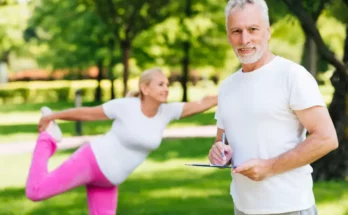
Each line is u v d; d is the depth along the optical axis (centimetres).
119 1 2339
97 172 572
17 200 897
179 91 4781
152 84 570
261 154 327
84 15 2756
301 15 877
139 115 580
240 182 338
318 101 316
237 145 338
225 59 3250
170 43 2967
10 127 2166
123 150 581
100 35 2902
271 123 324
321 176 986
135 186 973
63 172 558
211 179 1025
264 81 327
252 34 323
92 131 1891
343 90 959
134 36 2469
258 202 331
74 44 3159
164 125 596
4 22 3014
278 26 2527
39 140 567
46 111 581
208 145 1503
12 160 1338
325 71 2877
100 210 597
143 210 793
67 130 1939
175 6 2600
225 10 334
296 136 328
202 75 5194
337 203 811
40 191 548
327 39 2838
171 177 1053
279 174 326
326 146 314
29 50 4622
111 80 3531
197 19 2758
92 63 3478
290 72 321
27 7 3042
